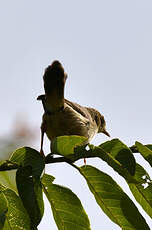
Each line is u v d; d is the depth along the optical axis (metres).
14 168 4.32
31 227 4.05
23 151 4.29
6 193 4.34
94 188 4.46
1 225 4.07
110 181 4.42
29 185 4.05
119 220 4.45
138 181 4.12
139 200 4.51
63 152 4.32
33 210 3.99
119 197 4.40
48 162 4.48
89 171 4.44
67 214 4.52
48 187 4.51
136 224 4.35
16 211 4.34
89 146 4.21
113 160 4.03
